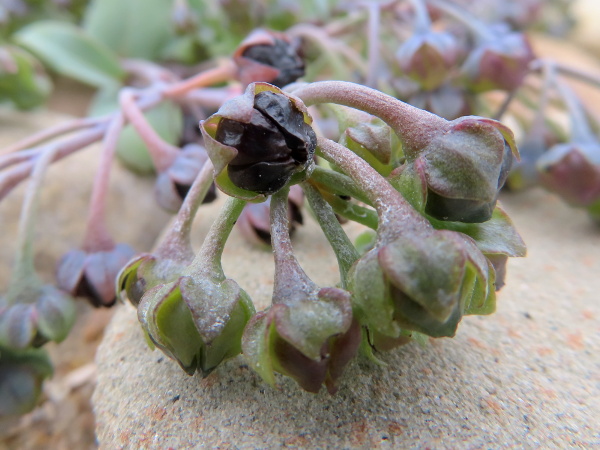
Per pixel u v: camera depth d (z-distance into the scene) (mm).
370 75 66
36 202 55
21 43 89
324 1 84
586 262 60
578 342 47
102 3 89
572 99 68
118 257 54
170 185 56
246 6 77
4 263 70
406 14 83
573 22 161
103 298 53
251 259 55
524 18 90
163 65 93
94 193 55
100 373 46
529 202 75
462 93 65
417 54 61
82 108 106
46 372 55
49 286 53
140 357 45
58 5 99
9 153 63
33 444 60
